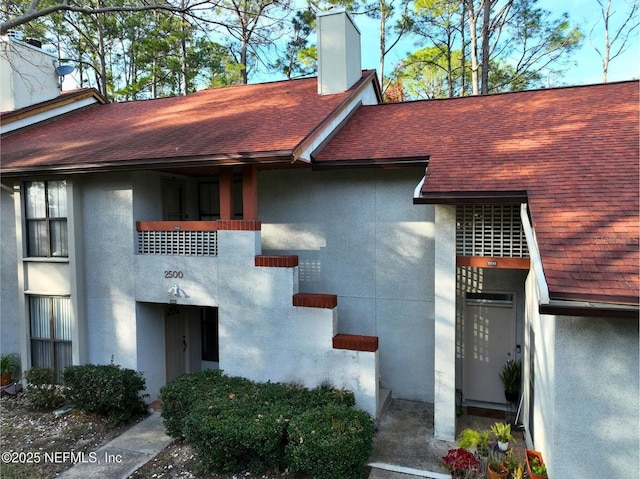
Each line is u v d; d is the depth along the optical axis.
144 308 9.16
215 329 10.99
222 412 6.45
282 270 7.77
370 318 8.96
